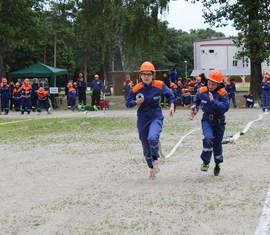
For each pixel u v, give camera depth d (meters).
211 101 8.55
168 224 6.02
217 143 8.91
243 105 36.56
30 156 12.20
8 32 42.50
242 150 12.13
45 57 77.38
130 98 8.68
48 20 71.38
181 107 35.09
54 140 15.44
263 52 36.38
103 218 6.38
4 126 21.02
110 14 43.97
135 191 7.92
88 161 11.18
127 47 46.06
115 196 7.60
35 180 9.12
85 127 19.73
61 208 6.95
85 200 7.39
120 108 36.81
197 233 5.62
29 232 5.89
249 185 8.12
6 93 31.09
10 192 8.12
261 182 8.34
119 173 9.59
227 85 34.34
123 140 14.92
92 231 5.84
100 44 45.25
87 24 44.66
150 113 8.69
